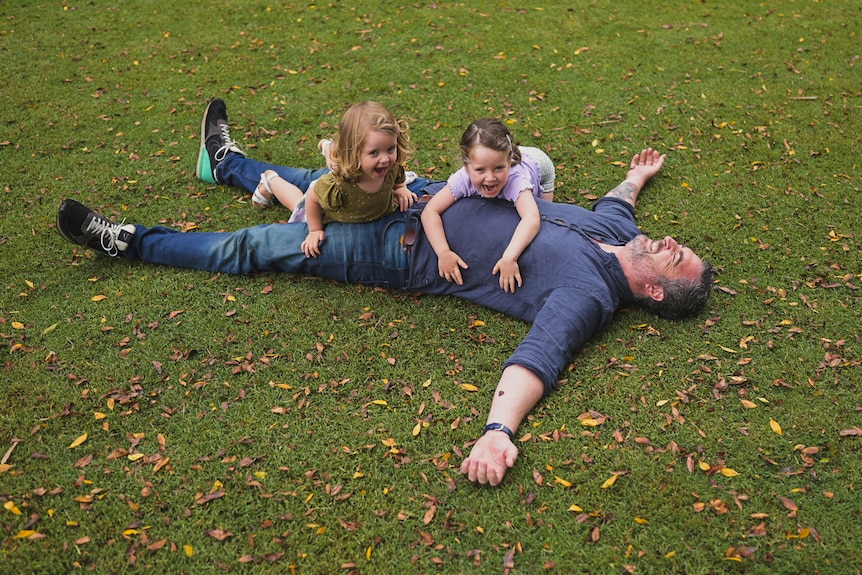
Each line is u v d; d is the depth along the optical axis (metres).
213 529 2.78
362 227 3.80
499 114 5.38
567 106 5.48
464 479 2.97
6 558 2.67
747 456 3.04
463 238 3.70
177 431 3.16
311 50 6.26
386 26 6.64
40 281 3.96
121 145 5.07
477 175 3.52
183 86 5.76
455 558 2.69
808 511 2.83
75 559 2.68
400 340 3.61
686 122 5.28
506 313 3.72
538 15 6.84
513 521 2.81
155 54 6.21
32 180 4.71
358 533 2.78
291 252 3.89
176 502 2.88
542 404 3.28
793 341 3.56
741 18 6.79
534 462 3.03
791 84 5.74
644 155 4.61
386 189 3.66
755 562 2.66
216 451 3.08
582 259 3.54
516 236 3.55
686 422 3.19
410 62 6.08
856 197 4.51
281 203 4.45
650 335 3.61
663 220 4.36
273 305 3.82
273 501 2.88
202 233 4.04
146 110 5.46
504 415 3.09
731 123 5.26
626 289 3.65
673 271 3.55
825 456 3.03
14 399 3.27
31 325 3.68
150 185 4.71
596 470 3.00
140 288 3.92
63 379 3.39
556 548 2.72
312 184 3.72
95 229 3.93
